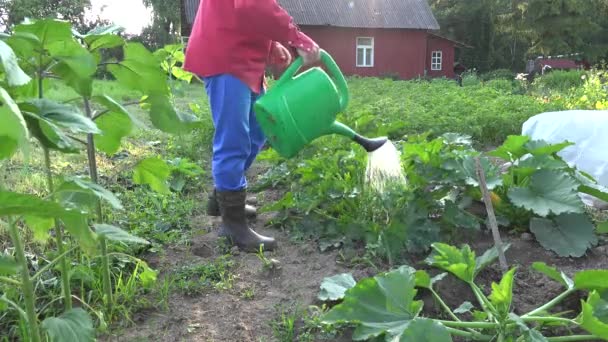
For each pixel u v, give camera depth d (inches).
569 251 125.6
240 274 117.6
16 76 52.4
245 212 138.0
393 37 1226.6
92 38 84.9
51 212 58.4
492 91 458.0
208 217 156.0
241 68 123.6
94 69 75.0
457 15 1863.9
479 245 131.4
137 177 102.5
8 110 52.0
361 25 1194.6
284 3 1178.0
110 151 96.9
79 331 68.6
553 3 1726.1
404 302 87.1
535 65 1563.7
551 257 125.6
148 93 89.0
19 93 77.2
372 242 124.5
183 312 102.6
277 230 145.3
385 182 123.6
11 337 92.2
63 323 68.4
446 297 107.1
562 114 178.1
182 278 114.2
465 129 286.2
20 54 73.5
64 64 76.5
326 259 124.2
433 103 378.9
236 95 124.0
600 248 129.3
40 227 84.7
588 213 147.3
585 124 170.2
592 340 92.4
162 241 133.1
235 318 100.6
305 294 108.3
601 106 385.1
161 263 122.3
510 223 140.7
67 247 118.8
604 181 163.2
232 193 129.6
